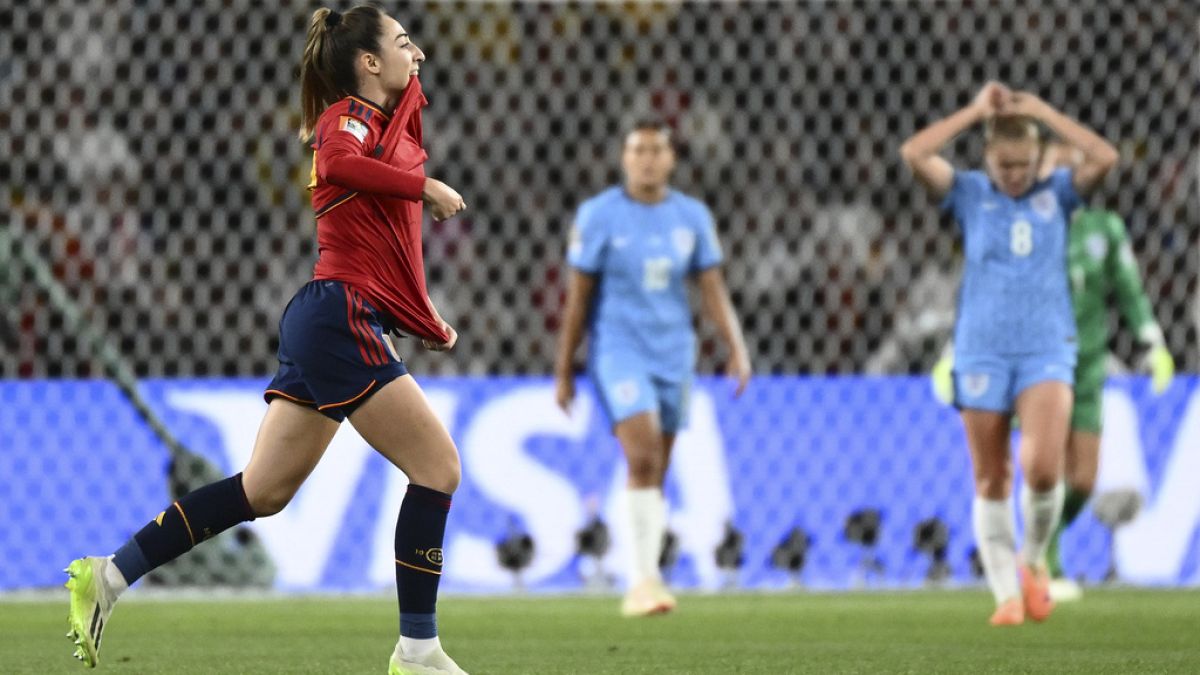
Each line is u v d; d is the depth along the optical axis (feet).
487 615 75.87
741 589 94.63
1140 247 120.57
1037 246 64.69
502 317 118.83
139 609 80.64
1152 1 123.65
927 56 127.54
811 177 129.08
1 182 118.83
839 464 96.32
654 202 77.36
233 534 91.76
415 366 113.39
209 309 117.50
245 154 121.39
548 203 125.59
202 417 92.17
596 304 77.77
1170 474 97.71
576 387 94.17
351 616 75.36
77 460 90.89
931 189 65.87
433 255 120.98
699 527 94.79
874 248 126.93
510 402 93.71
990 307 64.95
